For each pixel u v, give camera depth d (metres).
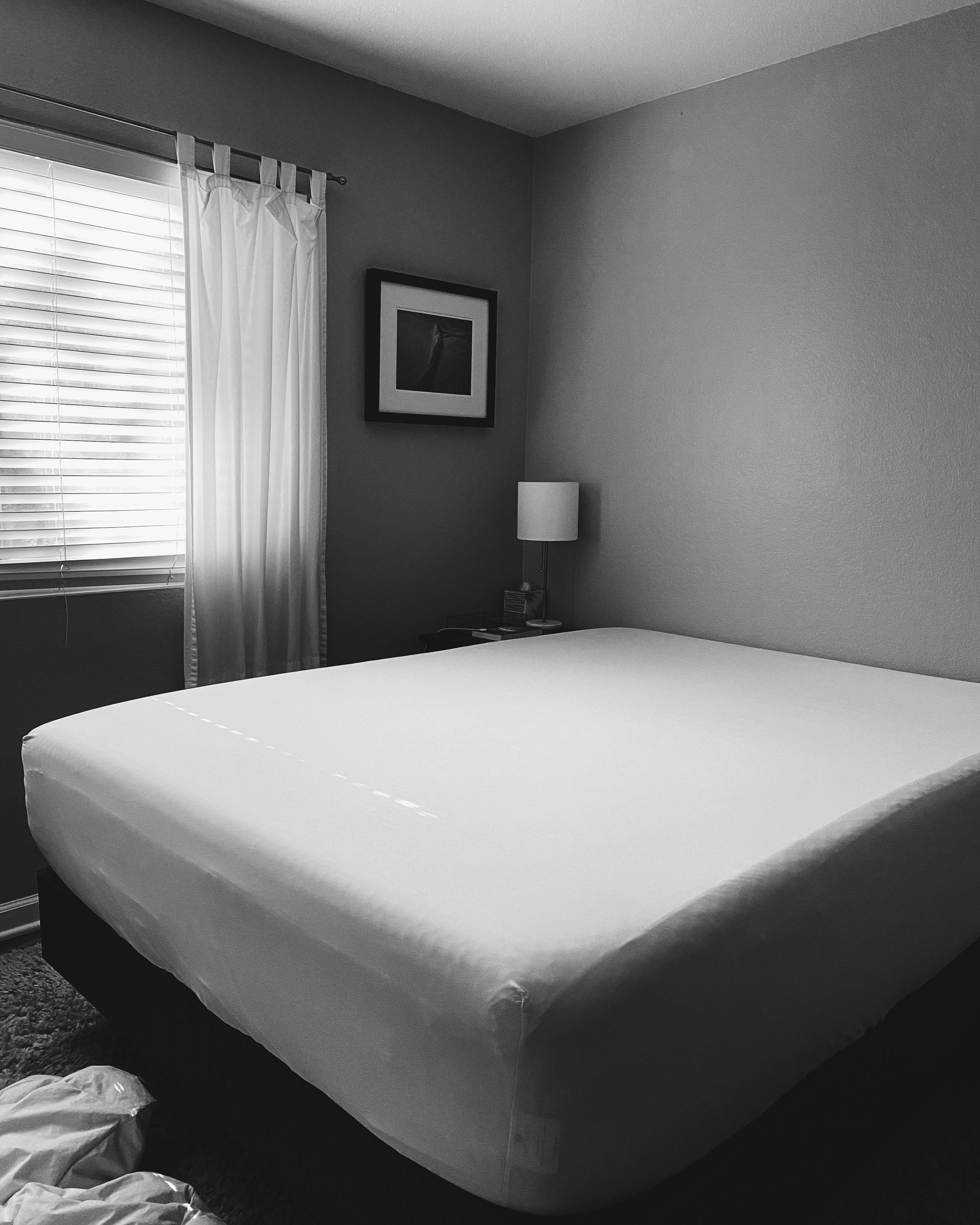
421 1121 1.25
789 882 1.44
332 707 2.36
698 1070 1.27
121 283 2.91
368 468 3.66
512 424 4.14
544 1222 1.20
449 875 1.41
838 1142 1.59
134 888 1.78
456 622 3.92
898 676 2.88
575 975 1.17
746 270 3.35
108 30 2.79
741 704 2.49
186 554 3.04
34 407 2.79
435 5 2.86
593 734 2.17
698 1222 1.29
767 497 3.38
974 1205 1.65
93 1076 1.84
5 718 2.80
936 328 2.90
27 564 2.83
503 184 3.94
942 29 2.82
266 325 3.14
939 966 1.82
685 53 3.16
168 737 2.06
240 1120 1.65
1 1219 1.46
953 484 2.92
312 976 1.40
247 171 3.14
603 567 3.95
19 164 2.67
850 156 3.05
